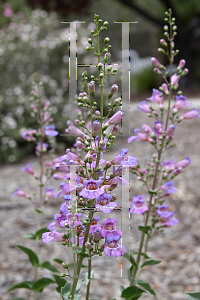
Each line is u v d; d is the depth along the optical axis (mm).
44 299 3553
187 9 20141
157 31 21703
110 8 23484
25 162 8969
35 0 15844
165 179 2570
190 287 3689
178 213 5465
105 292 3588
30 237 2809
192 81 20891
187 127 10523
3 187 6906
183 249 4508
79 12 16578
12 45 10516
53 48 10219
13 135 9164
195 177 6754
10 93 9648
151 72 21453
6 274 4031
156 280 3873
